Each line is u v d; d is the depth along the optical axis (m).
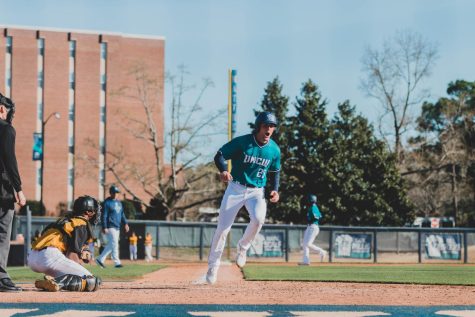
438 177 82.31
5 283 11.52
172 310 9.14
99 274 21.03
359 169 62.66
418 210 87.50
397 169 64.38
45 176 92.62
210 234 40.72
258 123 12.31
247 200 12.88
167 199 69.00
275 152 12.70
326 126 64.69
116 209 25.83
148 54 97.44
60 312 8.83
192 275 21.61
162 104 95.44
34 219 40.72
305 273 22.30
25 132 92.81
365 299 10.75
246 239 13.28
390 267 30.12
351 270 25.28
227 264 32.41
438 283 16.11
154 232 40.62
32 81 93.56
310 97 65.31
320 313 8.98
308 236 30.92
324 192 61.91
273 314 8.85
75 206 12.52
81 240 12.39
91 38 95.56
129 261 40.00
